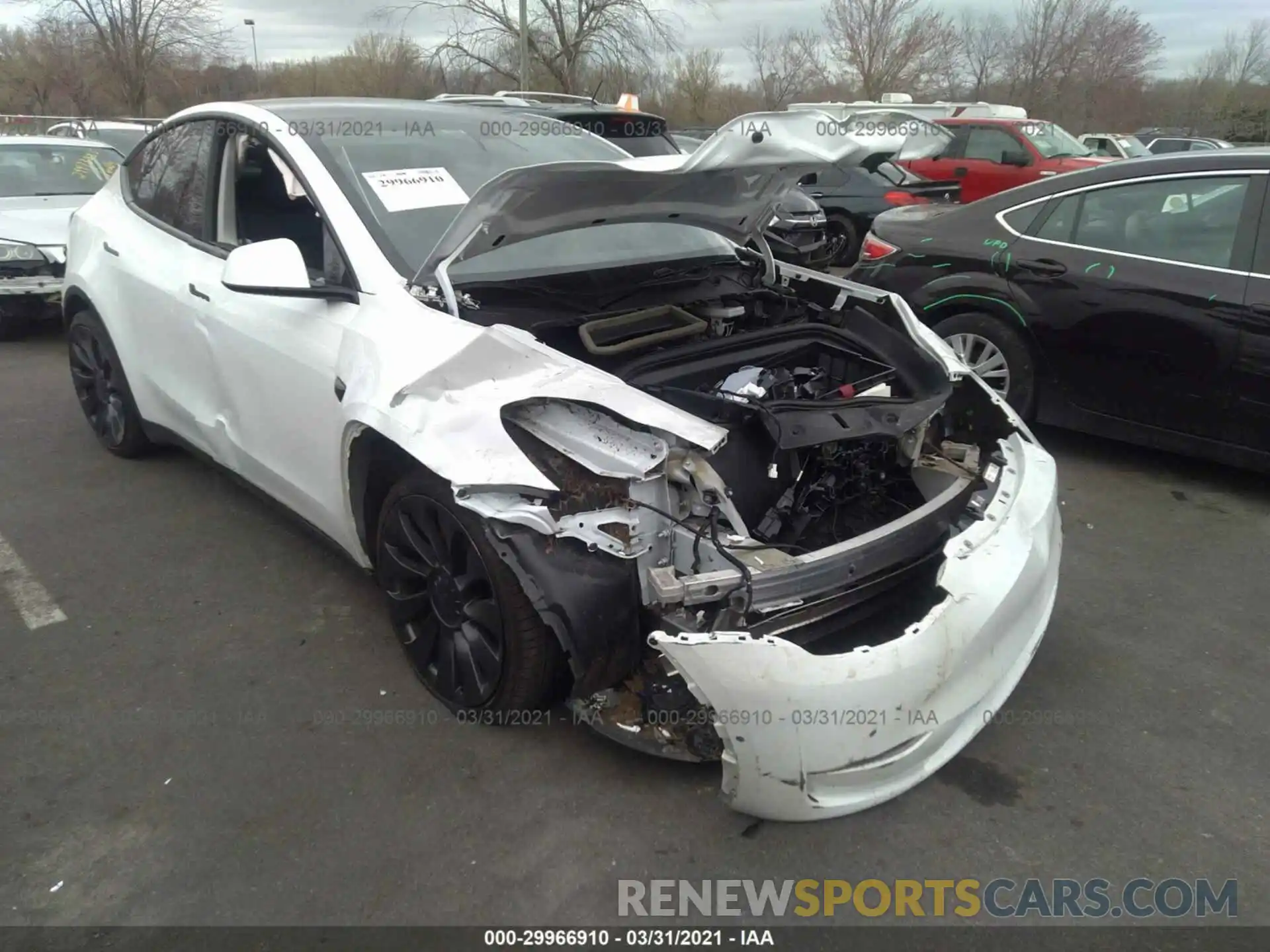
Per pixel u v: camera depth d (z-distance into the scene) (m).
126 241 4.10
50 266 7.12
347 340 2.76
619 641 2.27
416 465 2.61
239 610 3.37
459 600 2.58
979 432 3.06
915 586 2.52
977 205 5.00
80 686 2.94
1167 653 3.12
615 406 2.28
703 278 3.37
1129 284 4.30
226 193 3.55
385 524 2.76
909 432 2.81
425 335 2.54
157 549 3.82
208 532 3.97
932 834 2.35
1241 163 4.08
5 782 2.52
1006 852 2.29
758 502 2.62
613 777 2.53
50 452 4.89
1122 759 2.62
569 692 2.63
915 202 11.06
